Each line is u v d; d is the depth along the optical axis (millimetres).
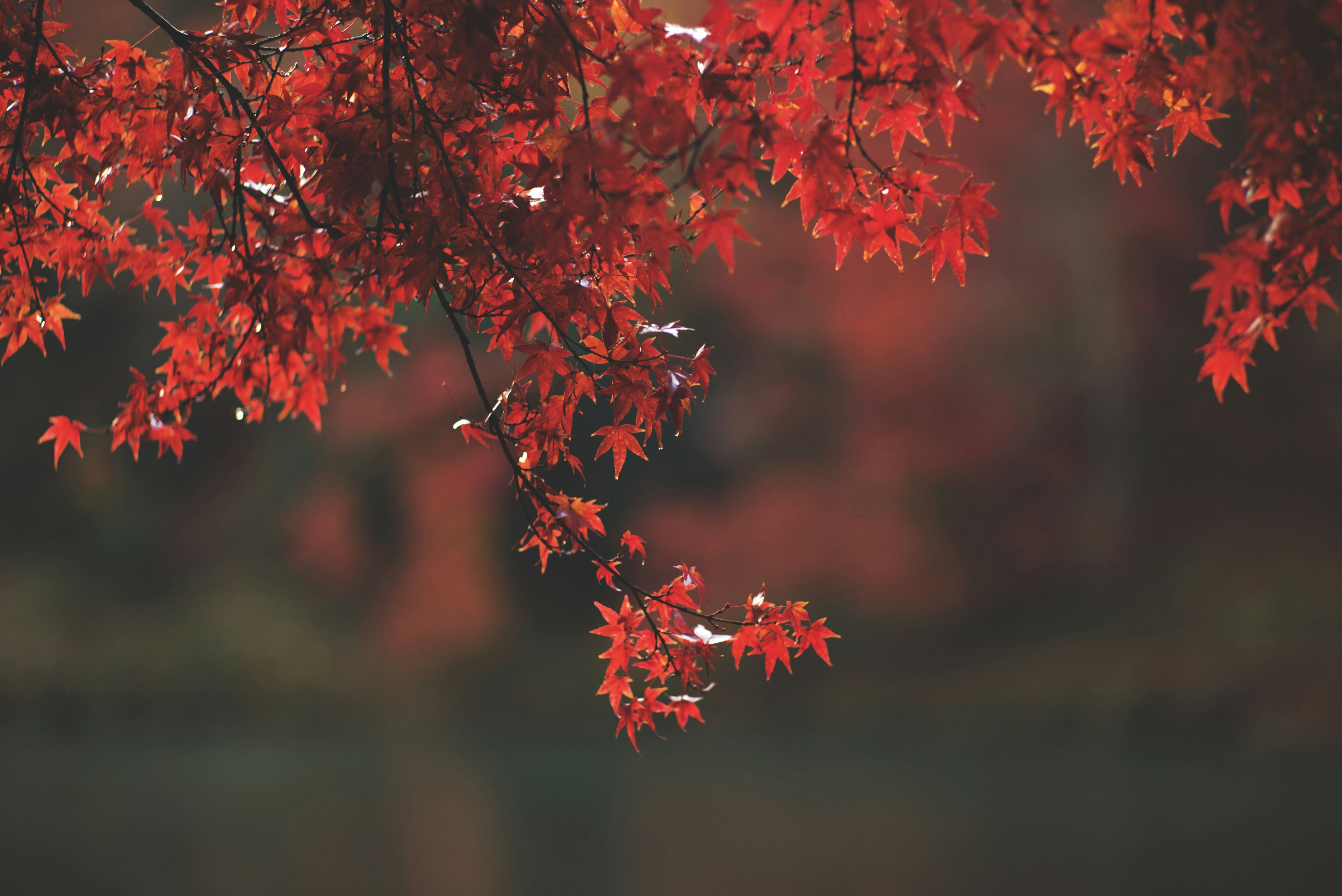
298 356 5625
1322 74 4961
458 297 5332
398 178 5328
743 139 5047
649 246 5105
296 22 5480
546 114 5184
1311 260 5020
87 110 5398
